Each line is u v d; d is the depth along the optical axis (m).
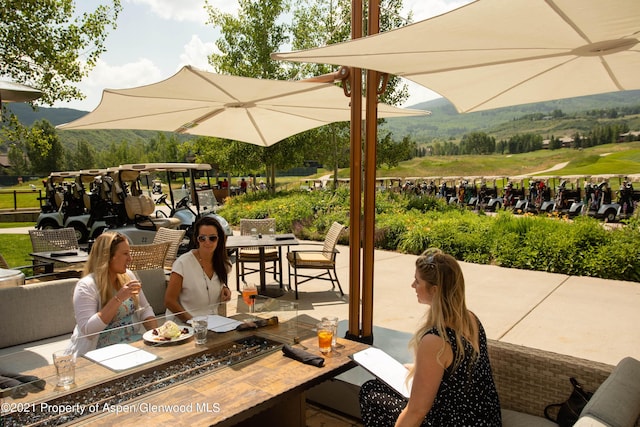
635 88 3.30
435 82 3.11
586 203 13.88
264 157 18.52
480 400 1.97
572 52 2.46
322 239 10.98
